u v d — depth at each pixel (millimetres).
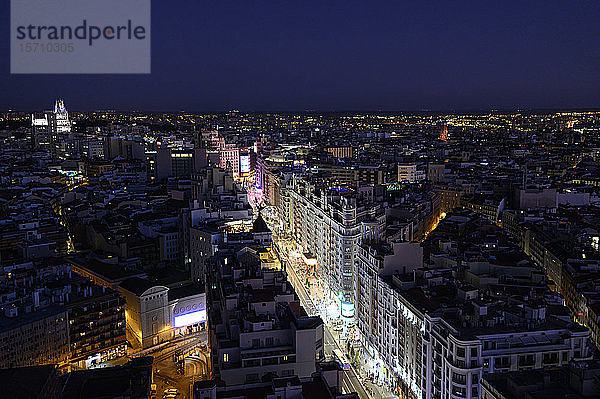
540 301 185500
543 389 119938
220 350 169500
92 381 166750
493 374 132375
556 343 159875
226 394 145000
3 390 140250
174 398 196625
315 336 170375
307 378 152250
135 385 166625
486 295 192250
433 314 175750
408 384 190875
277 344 172375
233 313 185125
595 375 116875
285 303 194375
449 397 160625
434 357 170125
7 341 191750
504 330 163500
